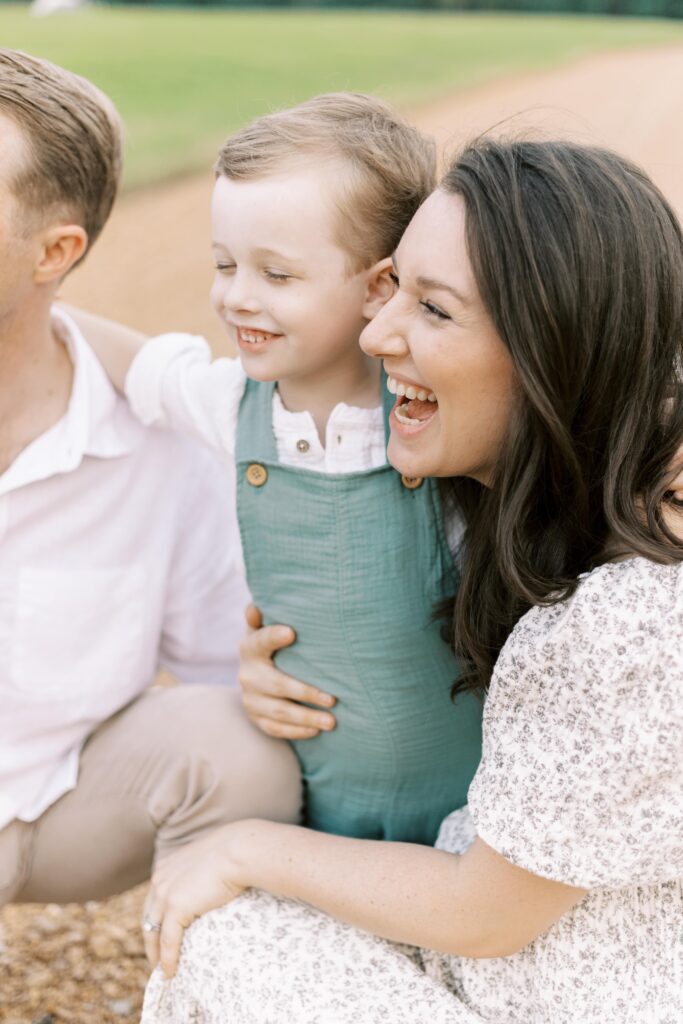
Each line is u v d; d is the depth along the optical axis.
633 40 17.98
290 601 1.75
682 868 1.42
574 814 1.39
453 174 1.45
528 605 1.53
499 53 15.73
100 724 2.03
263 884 1.63
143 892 2.55
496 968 1.58
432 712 1.76
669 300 1.42
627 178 1.42
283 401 1.73
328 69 13.61
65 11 20.47
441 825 1.82
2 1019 2.16
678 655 1.34
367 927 1.57
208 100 11.25
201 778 1.88
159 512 2.03
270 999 1.54
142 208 7.97
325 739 1.83
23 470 1.84
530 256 1.35
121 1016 2.18
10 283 1.75
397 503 1.68
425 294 1.43
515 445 1.46
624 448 1.42
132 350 2.00
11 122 1.69
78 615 1.94
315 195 1.55
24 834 1.96
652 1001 1.48
